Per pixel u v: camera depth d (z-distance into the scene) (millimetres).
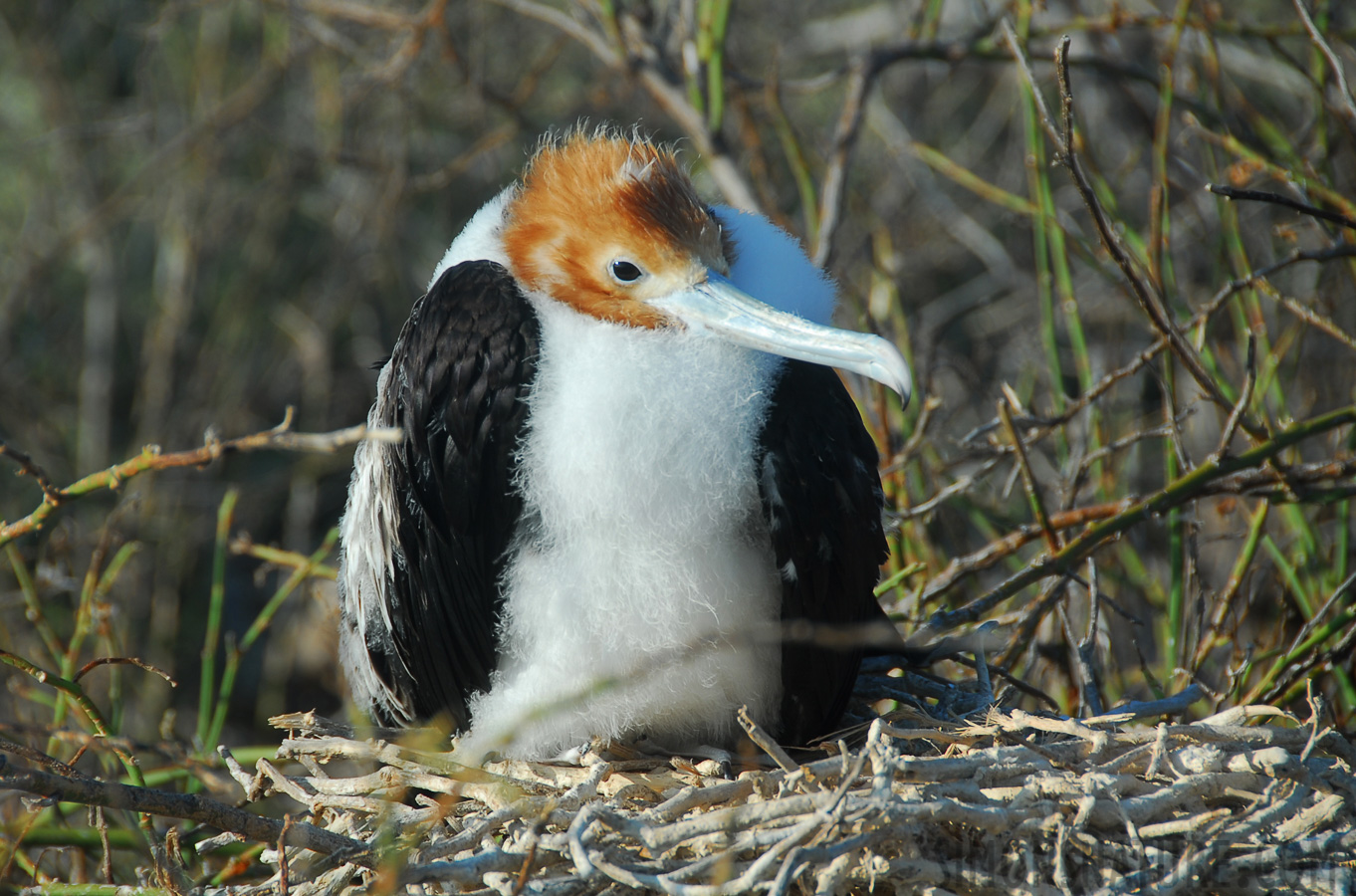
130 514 13031
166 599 13523
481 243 6863
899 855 5582
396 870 5078
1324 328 7809
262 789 6328
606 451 5984
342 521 7523
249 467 15758
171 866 6293
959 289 14305
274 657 12969
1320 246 9648
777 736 6766
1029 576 7570
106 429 15242
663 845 5453
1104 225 7375
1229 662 8625
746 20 15727
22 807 7922
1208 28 9477
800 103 15609
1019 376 12453
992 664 7695
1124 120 13203
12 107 16359
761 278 6781
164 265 16266
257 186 15523
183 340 15727
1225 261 9820
